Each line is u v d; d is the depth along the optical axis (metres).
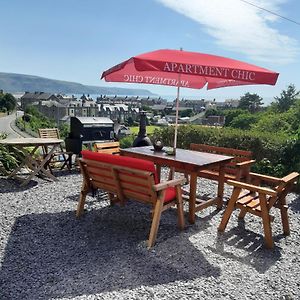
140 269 3.06
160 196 3.61
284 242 3.95
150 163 3.46
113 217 4.50
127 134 10.94
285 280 3.01
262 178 4.45
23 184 5.96
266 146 7.58
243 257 3.45
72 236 3.81
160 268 3.09
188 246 3.64
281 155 7.43
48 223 4.19
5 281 2.77
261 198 3.70
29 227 4.03
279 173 7.21
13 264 3.08
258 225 4.43
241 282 2.92
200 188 6.41
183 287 2.77
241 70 3.70
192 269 3.11
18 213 4.51
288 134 8.40
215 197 5.28
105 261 3.20
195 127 9.38
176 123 5.18
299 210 5.30
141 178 3.58
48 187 6.00
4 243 3.54
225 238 3.94
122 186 3.93
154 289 2.71
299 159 7.20
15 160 6.67
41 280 2.81
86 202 5.12
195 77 6.00
